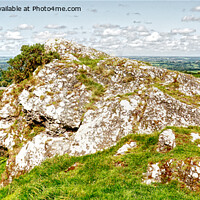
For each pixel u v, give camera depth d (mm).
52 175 11047
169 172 9109
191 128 13281
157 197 7801
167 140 10750
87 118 16234
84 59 27875
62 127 16562
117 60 23859
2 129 20359
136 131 13398
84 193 8352
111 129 13812
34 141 15086
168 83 20750
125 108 14883
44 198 8227
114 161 10891
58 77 19641
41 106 17312
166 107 14789
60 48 29078
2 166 17547
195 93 20266
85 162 11656
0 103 22688
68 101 17734
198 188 8281
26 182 11375
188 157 9359
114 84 20875
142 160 10305
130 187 8672
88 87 19594
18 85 24172
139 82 20594
